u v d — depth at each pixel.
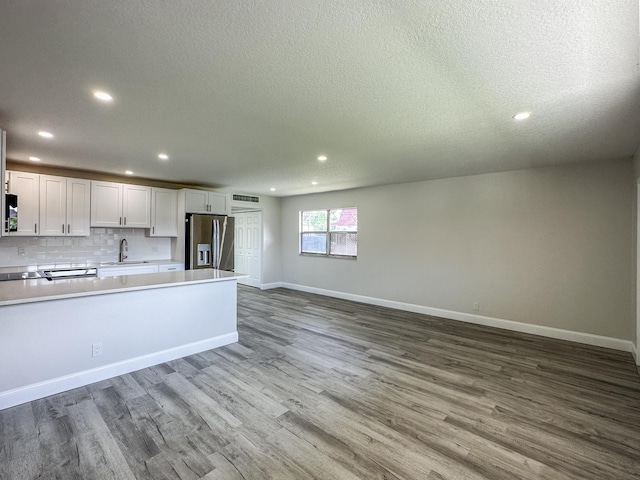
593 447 2.07
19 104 2.31
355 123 2.71
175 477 1.76
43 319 2.63
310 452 1.98
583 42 1.56
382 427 2.26
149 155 3.81
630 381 3.01
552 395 2.74
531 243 4.46
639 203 3.51
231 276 3.82
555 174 4.27
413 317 5.30
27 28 1.46
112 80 1.98
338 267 6.87
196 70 1.87
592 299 4.03
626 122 2.65
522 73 1.88
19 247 4.45
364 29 1.49
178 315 3.48
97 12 1.36
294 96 2.21
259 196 7.61
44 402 2.53
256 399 2.62
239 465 1.86
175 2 1.30
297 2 1.31
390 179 5.39
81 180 4.72
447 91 2.12
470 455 1.98
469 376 3.10
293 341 4.08
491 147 3.41
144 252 5.69
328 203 7.03
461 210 5.09
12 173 4.14
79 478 1.74
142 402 2.55
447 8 1.33
